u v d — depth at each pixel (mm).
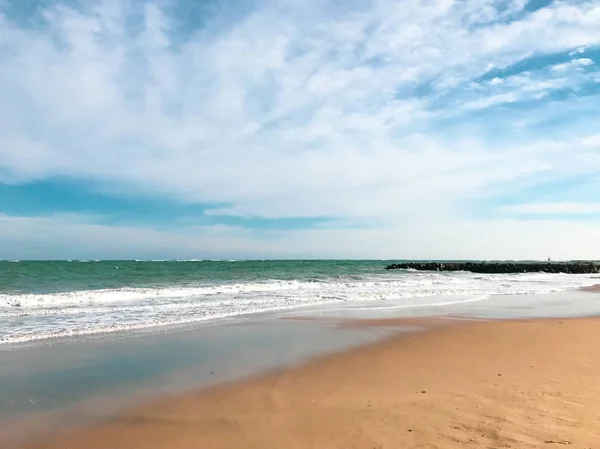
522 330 12953
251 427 5672
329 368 8656
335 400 6691
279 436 5352
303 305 19266
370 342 11234
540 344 10891
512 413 5863
